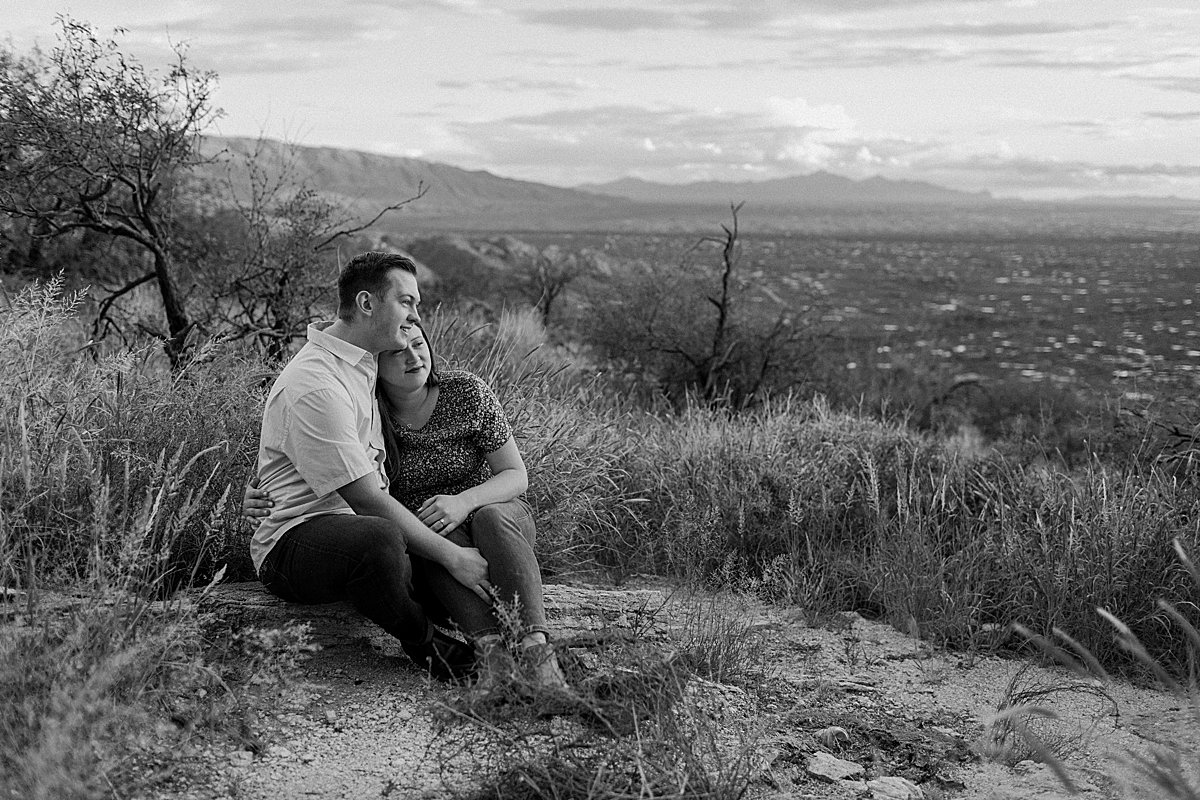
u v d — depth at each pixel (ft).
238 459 13.41
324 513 11.35
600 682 10.09
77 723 7.64
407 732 10.08
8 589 10.27
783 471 19.33
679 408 33.12
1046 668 13.61
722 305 37.78
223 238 24.88
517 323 32.58
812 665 13.29
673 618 13.87
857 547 17.92
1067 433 32.73
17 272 24.73
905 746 10.85
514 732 9.37
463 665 11.02
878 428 23.39
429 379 12.23
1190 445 21.45
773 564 15.98
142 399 14.16
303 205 23.88
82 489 11.64
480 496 11.78
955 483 19.98
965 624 14.37
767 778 9.69
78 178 21.50
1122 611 13.98
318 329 11.86
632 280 40.65
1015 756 10.66
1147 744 10.99
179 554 12.32
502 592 10.93
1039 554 15.56
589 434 19.36
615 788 8.77
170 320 22.12
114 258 26.78
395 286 11.45
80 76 20.86
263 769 9.17
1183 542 14.58
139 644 8.93
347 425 11.19
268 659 10.10
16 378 12.90
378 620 11.03
